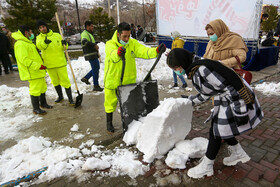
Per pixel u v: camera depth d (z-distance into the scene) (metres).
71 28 37.47
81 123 3.55
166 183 2.09
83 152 2.67
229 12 6.58
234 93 1.68
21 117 3.87
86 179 2.20
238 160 2.20
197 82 1.76
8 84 6.53
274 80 5.82
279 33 7.78
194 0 7.51
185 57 1.83
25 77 3.73
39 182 2.18
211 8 7.03
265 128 3.11
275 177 2.10
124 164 2.36
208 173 2.13
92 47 4.98
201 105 4.14
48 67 4.14
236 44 2.72
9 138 3.13
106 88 2.86
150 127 2.44
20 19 11.57
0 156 2.66
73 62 7.05
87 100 4.78
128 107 2.80
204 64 1.65
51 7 12.16
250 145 2.69
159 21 9.51
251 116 1.80
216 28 2.77
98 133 3.17
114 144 2.88
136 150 2.69
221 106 1.85
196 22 7.70
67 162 2.49
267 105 3.98
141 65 6.70
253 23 6.11
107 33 15.52
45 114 4.01
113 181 2.15
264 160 2.38
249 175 2.15
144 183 2.11
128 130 2.85
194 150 2.39
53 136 3.13
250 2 6.00
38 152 2.72
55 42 4.09
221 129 1.83
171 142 2.47
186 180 2.12
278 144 2.69
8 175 2.29
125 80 2.84
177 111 2.25
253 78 5.96
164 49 2.55
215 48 2.89
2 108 4.38
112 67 2.70
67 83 4.34
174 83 5.42
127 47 2.76
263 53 6.98
